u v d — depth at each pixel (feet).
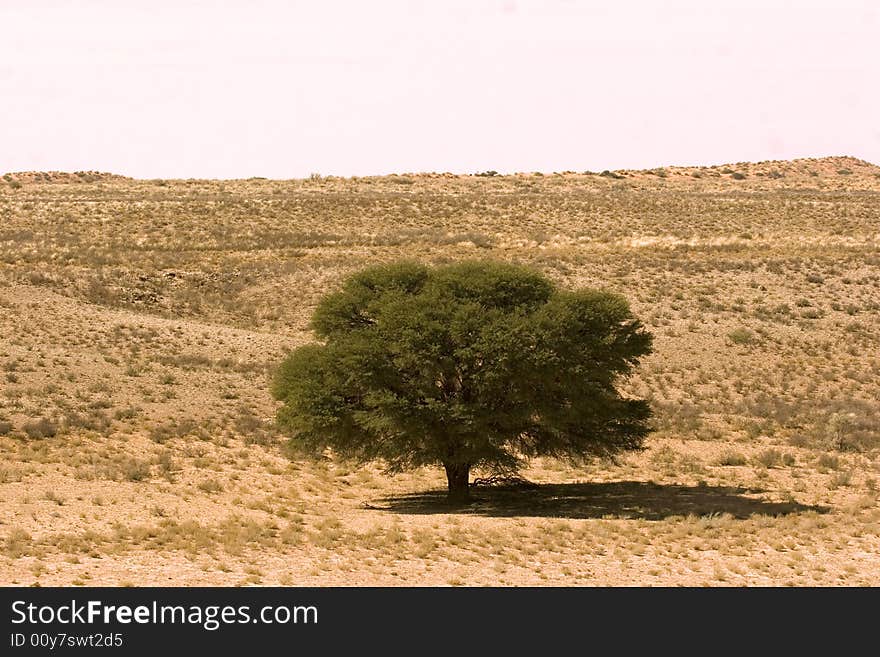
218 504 151.43
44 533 122.62
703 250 429.79
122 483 160.25
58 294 337.31
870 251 422.41
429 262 403.13
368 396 162.30
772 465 204.95
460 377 164.66
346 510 158.51
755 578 116.26
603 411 168.66
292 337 327.47
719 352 317.22
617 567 119.75
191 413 226.79
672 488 183.01
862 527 144.77
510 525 143.13
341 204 533.14
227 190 641.81
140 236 458.50
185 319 346.13
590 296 168.04
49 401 219.20
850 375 298.56
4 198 557.74
